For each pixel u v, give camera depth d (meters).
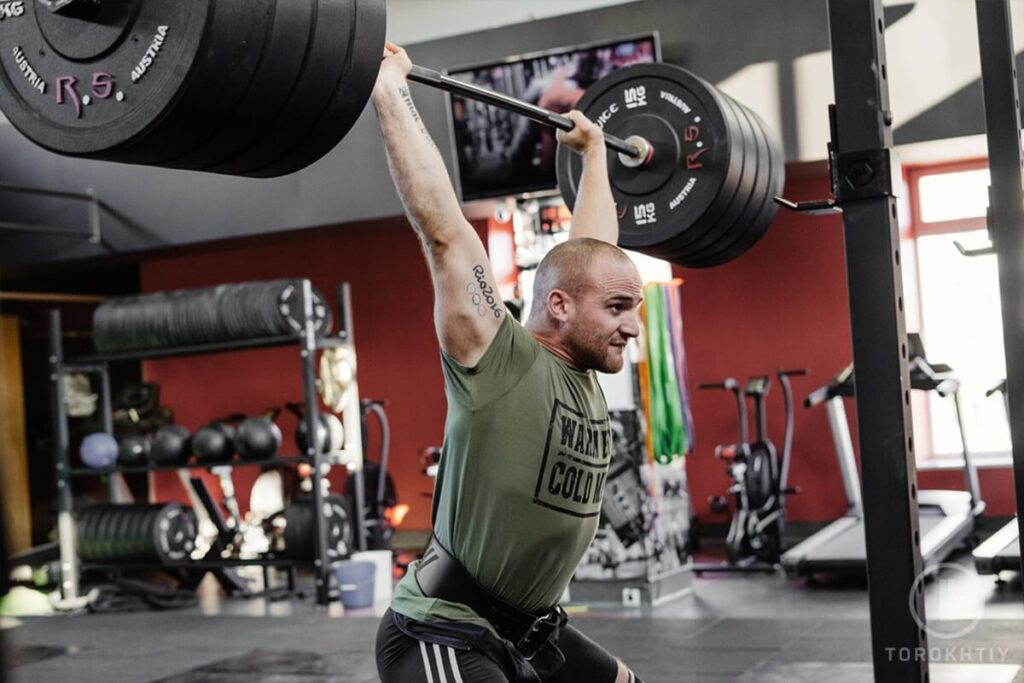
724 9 6.61
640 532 6.04
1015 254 2.28
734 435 8.38
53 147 1.65
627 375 6.07
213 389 9.62
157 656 5.57
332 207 7.66
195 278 9.70
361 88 1.78
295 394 9.34
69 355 10.69
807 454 8.16
